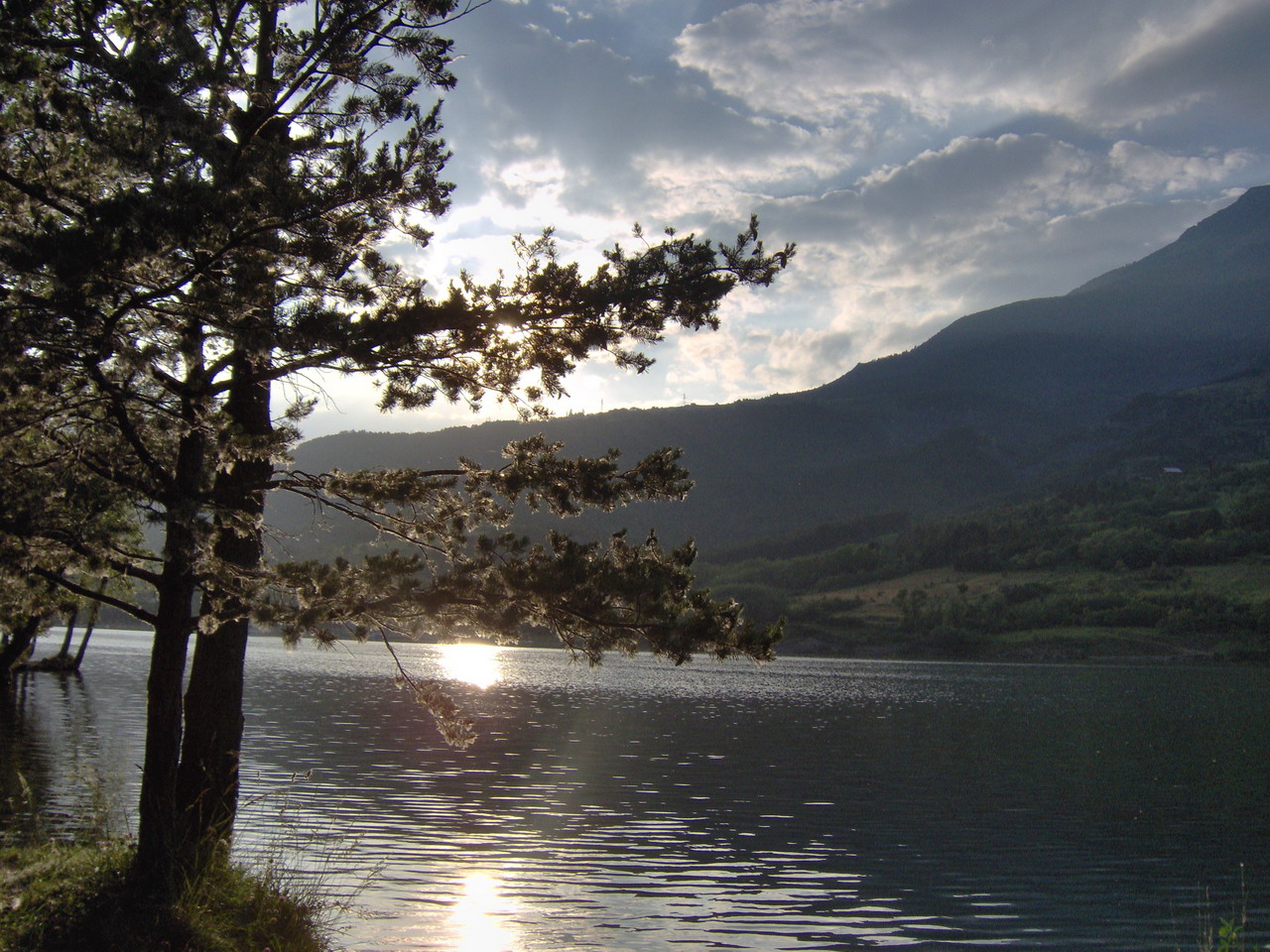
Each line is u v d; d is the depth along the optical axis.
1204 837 25.80
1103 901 19.52
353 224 10.41
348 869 19.14
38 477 10.13
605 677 97.25
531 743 41.47
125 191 9.03
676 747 42.09
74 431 11.02
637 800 28.50
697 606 11.44
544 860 20.91
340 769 32.16
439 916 16.53
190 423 10.52
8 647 38.25
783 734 49.16
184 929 10.17
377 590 11.51
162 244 9.12
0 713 41.47
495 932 15.90
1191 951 16.67
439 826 23.56
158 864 10.88
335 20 10.63
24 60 9.50
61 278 8.59
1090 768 39.22
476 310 11.12
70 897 10.42
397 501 11.89
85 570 10.82
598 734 46.03
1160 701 80.38
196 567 10.75
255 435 10.68
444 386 11.98
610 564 11.76
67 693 51.47
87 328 9.29
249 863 18.58
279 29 10.84
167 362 9.92
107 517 11.04
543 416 12.56
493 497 11.98
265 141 10.37
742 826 25.50
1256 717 65.56
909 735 50.53
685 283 11.27
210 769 12.10
